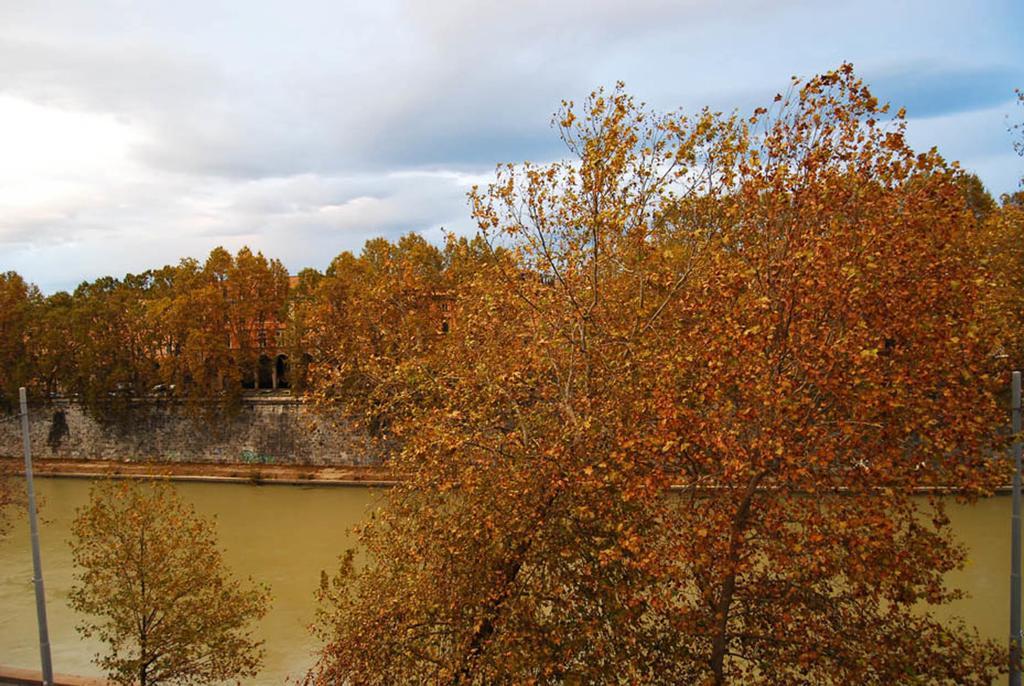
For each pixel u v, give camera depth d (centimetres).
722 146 1530
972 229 1639
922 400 1339
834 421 1346
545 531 1527
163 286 8831
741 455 1294
